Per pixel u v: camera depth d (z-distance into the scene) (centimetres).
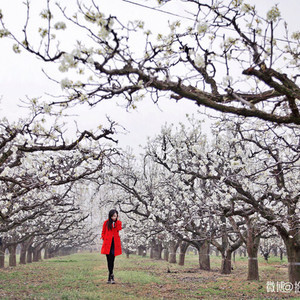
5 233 2034
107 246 1211
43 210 1592
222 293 1062
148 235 2131
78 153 1037
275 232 1638
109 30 428
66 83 450
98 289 1084
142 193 1906
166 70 502
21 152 942
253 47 526
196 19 540
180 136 1639
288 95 486
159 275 1616
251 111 496
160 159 1590
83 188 1609
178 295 1010
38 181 970
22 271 1792
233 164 861
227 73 488
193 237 2036
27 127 788
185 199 1434
